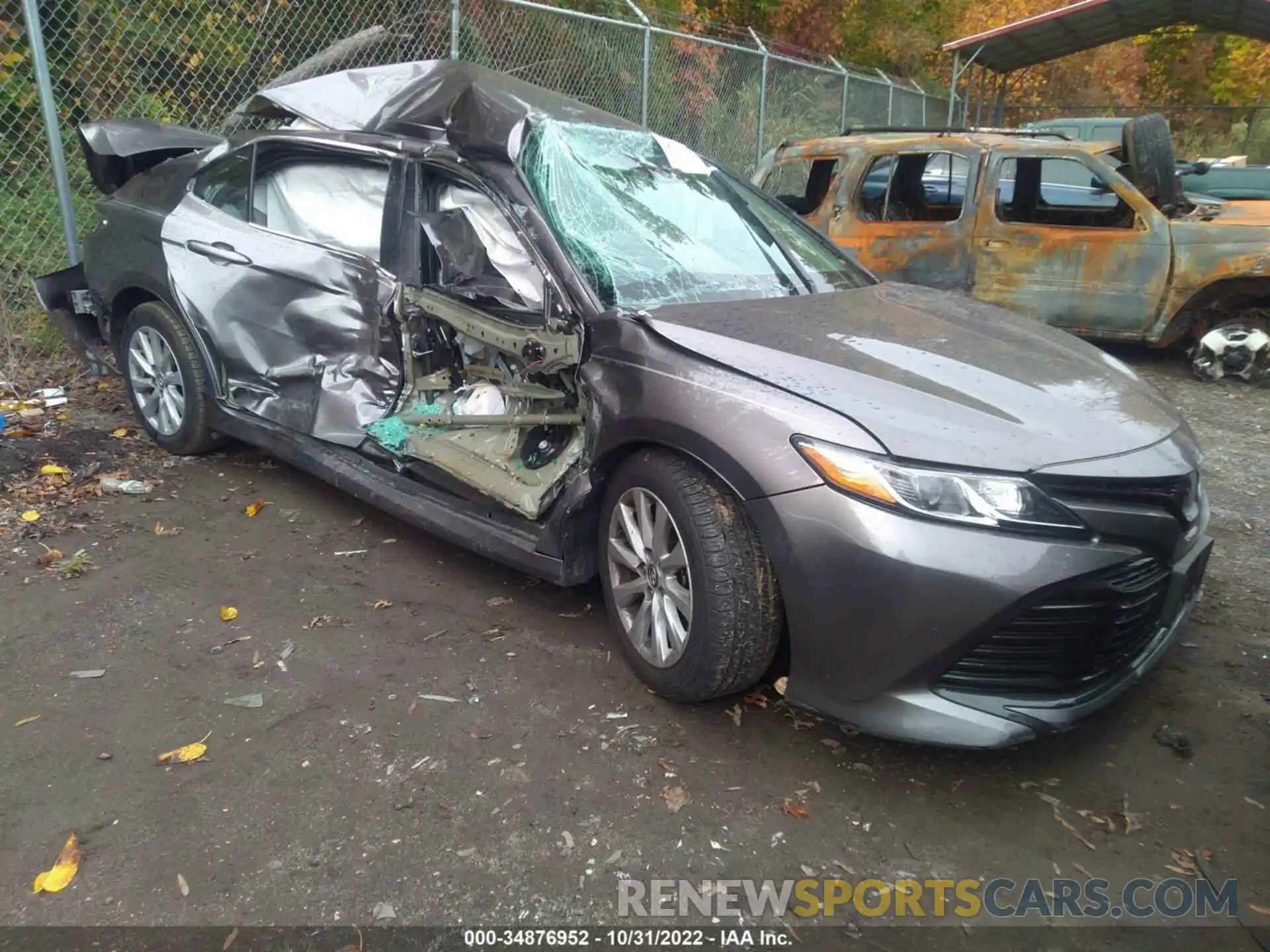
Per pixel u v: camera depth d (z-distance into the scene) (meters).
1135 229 7.17
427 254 3.73
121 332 4.96
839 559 2.45
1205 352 7.20
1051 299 7.50
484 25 8.16
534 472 3.29
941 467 2.41
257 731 2.78
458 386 3.76
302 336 4.03
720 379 2.73
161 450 4.91
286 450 4.19
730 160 11.34
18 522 4.03
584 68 9.20
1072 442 2.53
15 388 5.54
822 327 3.08
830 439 2.49
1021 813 2.58
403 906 2.19
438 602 3.57
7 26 5.95
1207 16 15.41
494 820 2.46
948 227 7.75
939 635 2.39
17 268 6.03
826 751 2.79
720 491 2.71
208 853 2.31
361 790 2.55
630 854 2.37
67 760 2.62
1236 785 2.71
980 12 23.56
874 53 19.19
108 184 5.20
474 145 3.46
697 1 15.58
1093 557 2.42
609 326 3.04
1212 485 5.12
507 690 3.03
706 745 2.79
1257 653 3.41
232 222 4.32
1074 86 26.28
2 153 6.02
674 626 2.83
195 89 6.95
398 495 3.73
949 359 2.89
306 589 3.63
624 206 3.55
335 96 4.21
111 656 3.12
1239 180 12.05
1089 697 2.58
